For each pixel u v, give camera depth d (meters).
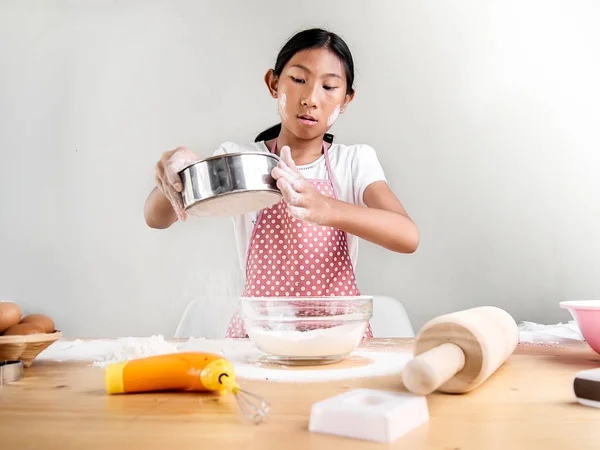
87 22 2.55
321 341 0.83
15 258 2.51
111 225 2.50
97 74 2.54
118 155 2.51
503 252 2.34
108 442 0.45
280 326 0.85
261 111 2.46
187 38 2.50
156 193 1.41
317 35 1.40
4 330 0.88
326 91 1.40
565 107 2.35
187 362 0.63
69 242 2.50
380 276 2.35
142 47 2.52
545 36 2.36
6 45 2.56
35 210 2.52
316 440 0.46
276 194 0.92
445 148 2.37
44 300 2.49
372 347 1.05
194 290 2.44
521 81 2.36
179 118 2.50
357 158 1.66
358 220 1.20
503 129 2.36
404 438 0.46
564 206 2.33
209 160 0.87
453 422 0.51
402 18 2.41
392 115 2.39
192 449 0.43
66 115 2.54
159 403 0.59
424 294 2.34
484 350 0.61
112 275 2.48
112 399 0.62
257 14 2.48
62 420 0.53
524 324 1.76
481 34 2.38
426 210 2.37
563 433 0.47
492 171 2.36
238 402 0.57
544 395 0.63
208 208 0.93
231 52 2.48
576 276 2.32
